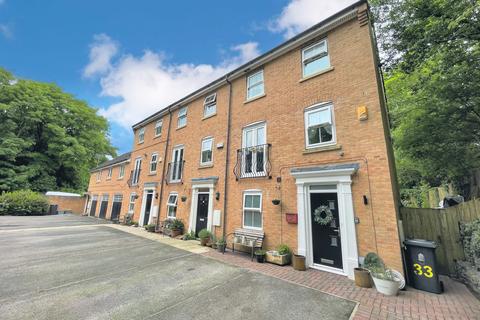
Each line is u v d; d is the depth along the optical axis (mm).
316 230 5957
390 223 4730
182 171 11227
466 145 7918
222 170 9000
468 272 4402
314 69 7023
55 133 25828
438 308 3539
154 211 12305
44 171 25781
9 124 22953
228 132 9156
